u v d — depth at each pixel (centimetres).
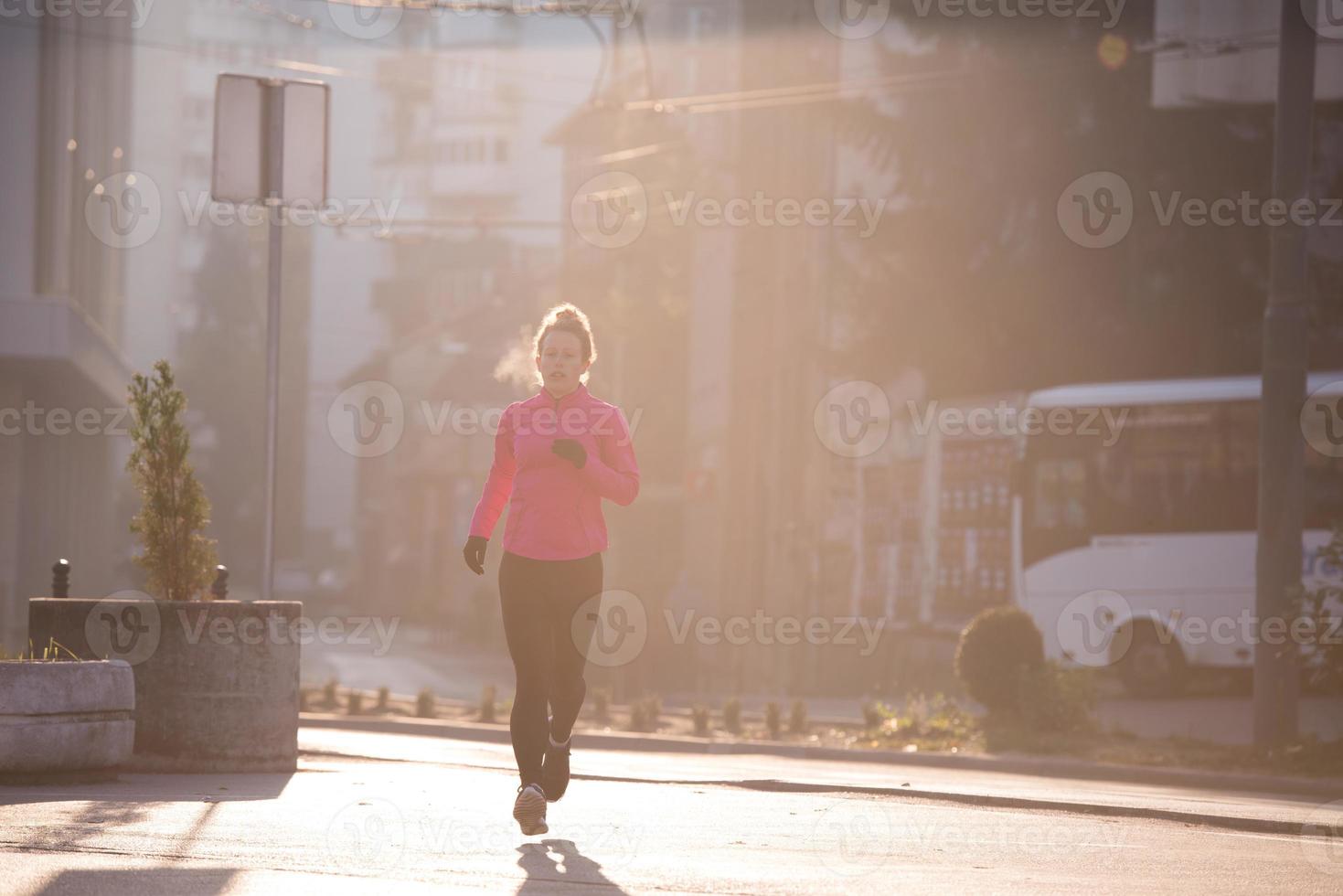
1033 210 9719
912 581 9925
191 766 3619
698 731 6738
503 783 3388
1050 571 9038
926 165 9556
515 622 2398
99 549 19512
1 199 12306
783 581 11819
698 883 1994
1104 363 9869
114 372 15238
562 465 2411
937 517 9675
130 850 2130
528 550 2386
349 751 4700
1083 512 9025
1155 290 9800
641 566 15638
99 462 19338
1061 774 5291
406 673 12862
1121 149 9512
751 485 13000
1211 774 4966
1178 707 8056
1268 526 5481
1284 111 5509
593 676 9100
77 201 15112
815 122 9475
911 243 9694
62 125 13262
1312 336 9812
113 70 18500
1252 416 8856
